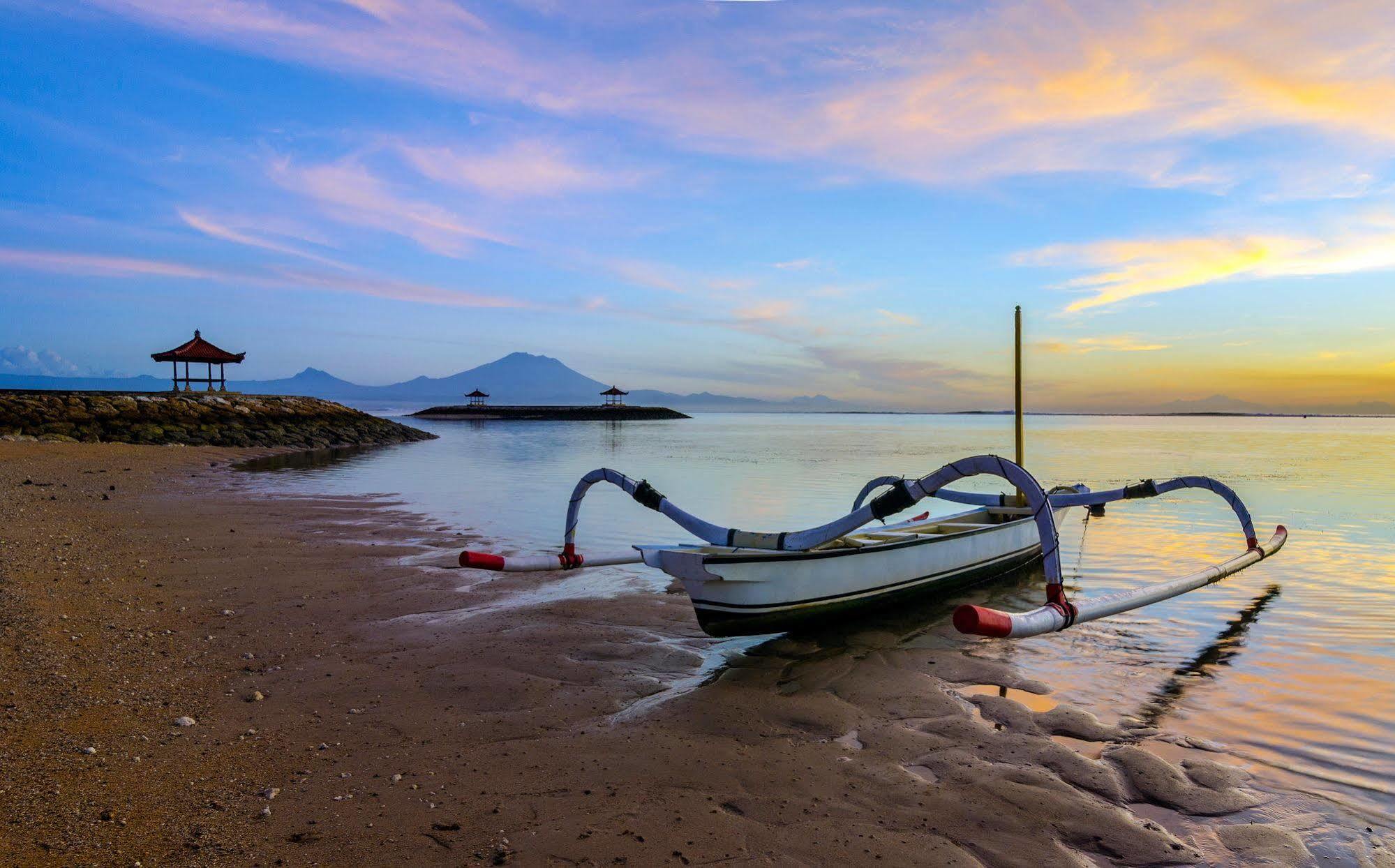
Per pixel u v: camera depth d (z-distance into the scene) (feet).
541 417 388.78
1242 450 150.00
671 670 23.41
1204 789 15.65
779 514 61.26
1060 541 46.91
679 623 28.35
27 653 21.95
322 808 14.42
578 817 14.28
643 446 168.66
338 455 124.77
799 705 20.38
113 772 15.51
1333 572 36.58
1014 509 40.11
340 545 42.50
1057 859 13.16
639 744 17.80
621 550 43.55
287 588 32.22
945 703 20.56
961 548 33.60
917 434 251.60
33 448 92.68
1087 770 16.40
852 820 14.40
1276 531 42.80
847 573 27.71
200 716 18.78
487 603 30.81
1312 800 15.31
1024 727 18.90
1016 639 26.76
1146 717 19.63
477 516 56.44
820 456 133.80
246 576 33.94
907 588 30.66
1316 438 208.13
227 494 65.57
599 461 119.14
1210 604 30.99
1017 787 15.65
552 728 18.74
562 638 26.16
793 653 25.41
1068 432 271.49
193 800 14.56
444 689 21.21
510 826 13.89
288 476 86.12
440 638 26.00
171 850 12.76
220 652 23.76
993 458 23.20
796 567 25.84
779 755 17.28
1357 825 14.35
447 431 250.16
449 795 15.10
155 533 43.24
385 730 18.34
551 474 92.84
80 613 26.35
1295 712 19.93
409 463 109.29
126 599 28.78
